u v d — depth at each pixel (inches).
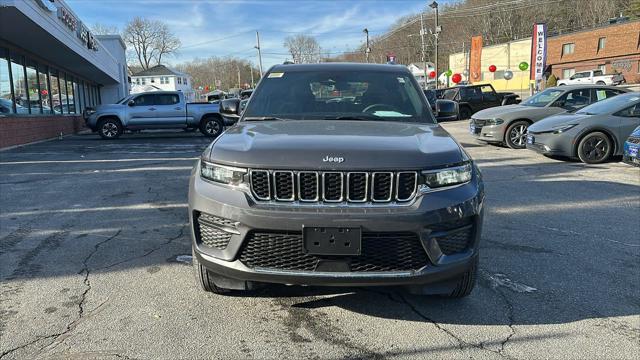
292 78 183.5
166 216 231.5
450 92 997.2
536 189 296.5
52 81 834.8
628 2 2706.7
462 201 117.7
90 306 135.1
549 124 409.4
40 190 294.8
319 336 120.7
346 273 113.0
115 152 515.8
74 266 165.0
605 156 391.2
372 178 112.7
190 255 176.2
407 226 111.7
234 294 142.7
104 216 231.5
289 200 114.3
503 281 154.8
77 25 735.1
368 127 145.2
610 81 1614.2
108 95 1438.2
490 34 3061.0
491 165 390.6
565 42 2121.1
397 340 119.0
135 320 127.3
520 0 2453.2
